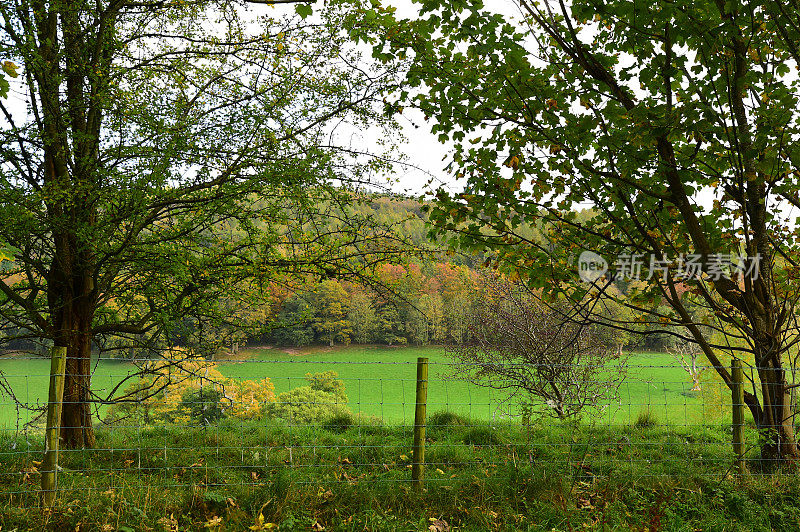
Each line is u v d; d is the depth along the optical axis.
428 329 35.34
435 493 4.84
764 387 5.64
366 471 5.65
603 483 5.07
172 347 7.10
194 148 6.04
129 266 6.50
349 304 38.84
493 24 4.59
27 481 4.98
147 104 6.19
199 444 6.74
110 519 4.14
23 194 5.58
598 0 4.63
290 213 6.70
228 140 6.31
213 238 6.68
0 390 6.09
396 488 4.88
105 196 5.79
